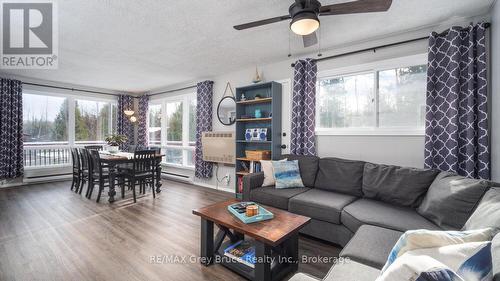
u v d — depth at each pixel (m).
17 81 4.78
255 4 2.22
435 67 2.55
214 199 4.05
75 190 4.57
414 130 2.75
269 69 4.04
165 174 6.07
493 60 2.27
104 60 3.85
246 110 4.28
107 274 1.91
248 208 1.93
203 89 4.92
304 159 3.25
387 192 2.40
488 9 2.33
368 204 2.37
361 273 1.22
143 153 4.03
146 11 2.34
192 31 2.80
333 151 3.36
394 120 2.95
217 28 2.72
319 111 3.54
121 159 3.92
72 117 5.72
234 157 4.23
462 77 2.44
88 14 2.40
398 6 2.27
